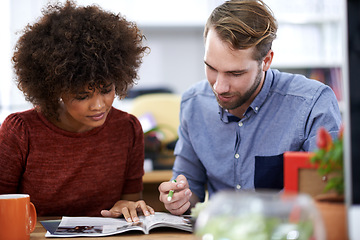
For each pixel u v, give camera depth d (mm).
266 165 1451
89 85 1228
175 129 3150
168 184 1323
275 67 3941
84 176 1483
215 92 1329
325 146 841
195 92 1599
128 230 1146
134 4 4547
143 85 4832
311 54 3939
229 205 672
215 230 667
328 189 841
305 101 1426
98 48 1254
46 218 1369
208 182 1599
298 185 913
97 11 1351
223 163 1508
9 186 1439
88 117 1295
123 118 1557
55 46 1248
